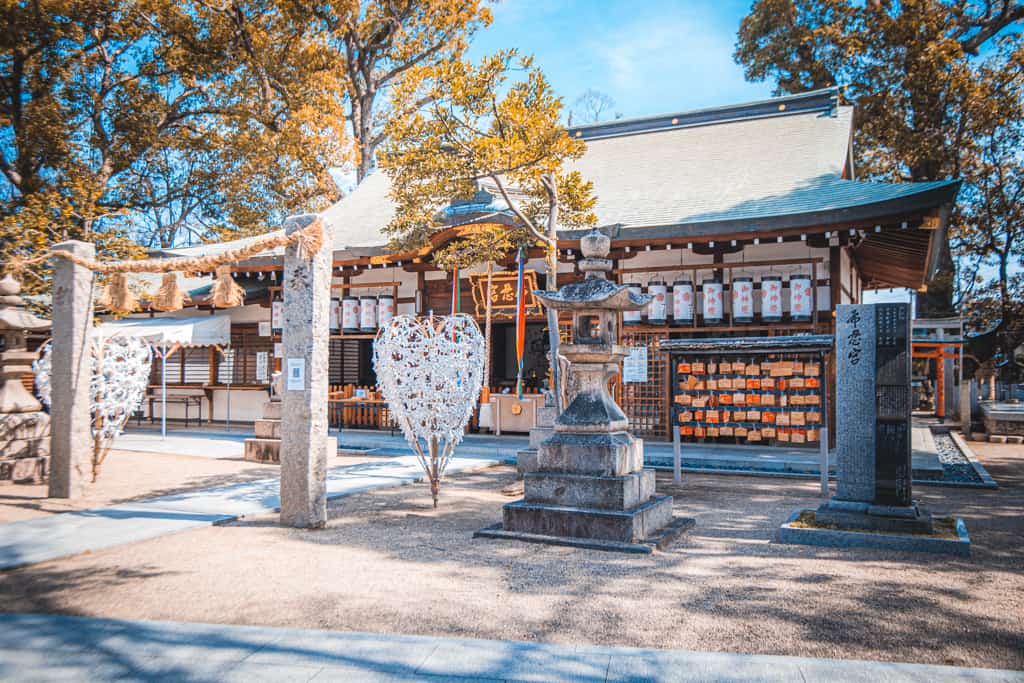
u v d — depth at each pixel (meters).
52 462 7.63
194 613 3.94
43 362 9.56
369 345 17.81
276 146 20.20
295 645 3.41
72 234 14.11
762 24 26.50
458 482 8.98
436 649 3.35
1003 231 20.42
